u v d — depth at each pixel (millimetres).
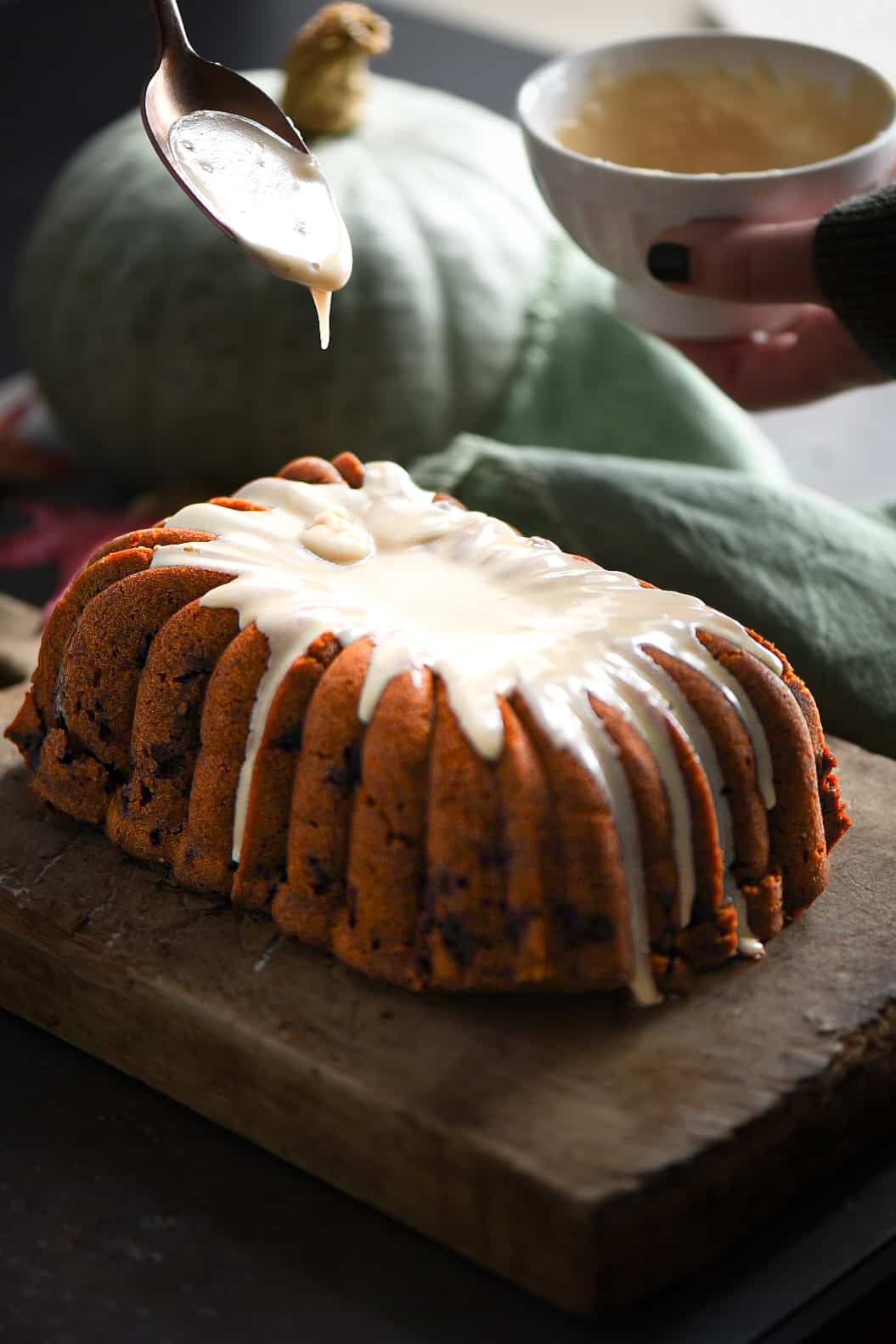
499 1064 816
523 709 824
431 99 1262
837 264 943
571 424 1214
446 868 821
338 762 836
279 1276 805
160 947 857
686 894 838
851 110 1003
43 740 917
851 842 902
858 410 1374
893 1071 839
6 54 1531
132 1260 810
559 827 819
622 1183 779
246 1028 829
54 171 1409
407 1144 805
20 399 1287
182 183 886
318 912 849
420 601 869
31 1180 832
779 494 1038
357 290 1159
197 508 903
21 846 899
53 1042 882
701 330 1032
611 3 1738
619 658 842
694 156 1041
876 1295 807
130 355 1177
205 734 860
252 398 1174
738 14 1662
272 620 851
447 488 1044
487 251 1191
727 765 844
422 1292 801
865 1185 833
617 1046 823
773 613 1003
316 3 1537
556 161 973
